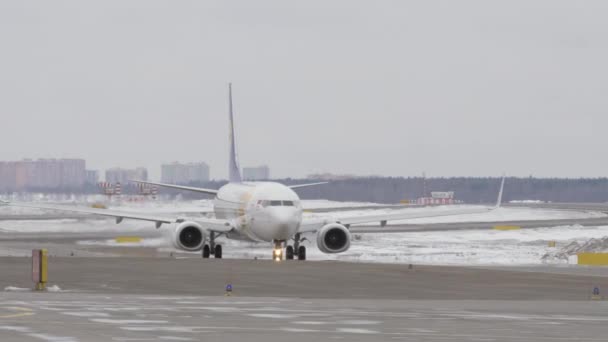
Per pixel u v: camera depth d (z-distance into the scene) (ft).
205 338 203.72
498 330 224.74
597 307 289.12
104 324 227.20
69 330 214.90
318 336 209.67
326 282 381.19
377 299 317.42
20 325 223.51
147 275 407.64
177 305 280.51
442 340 205.36
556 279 398.83
